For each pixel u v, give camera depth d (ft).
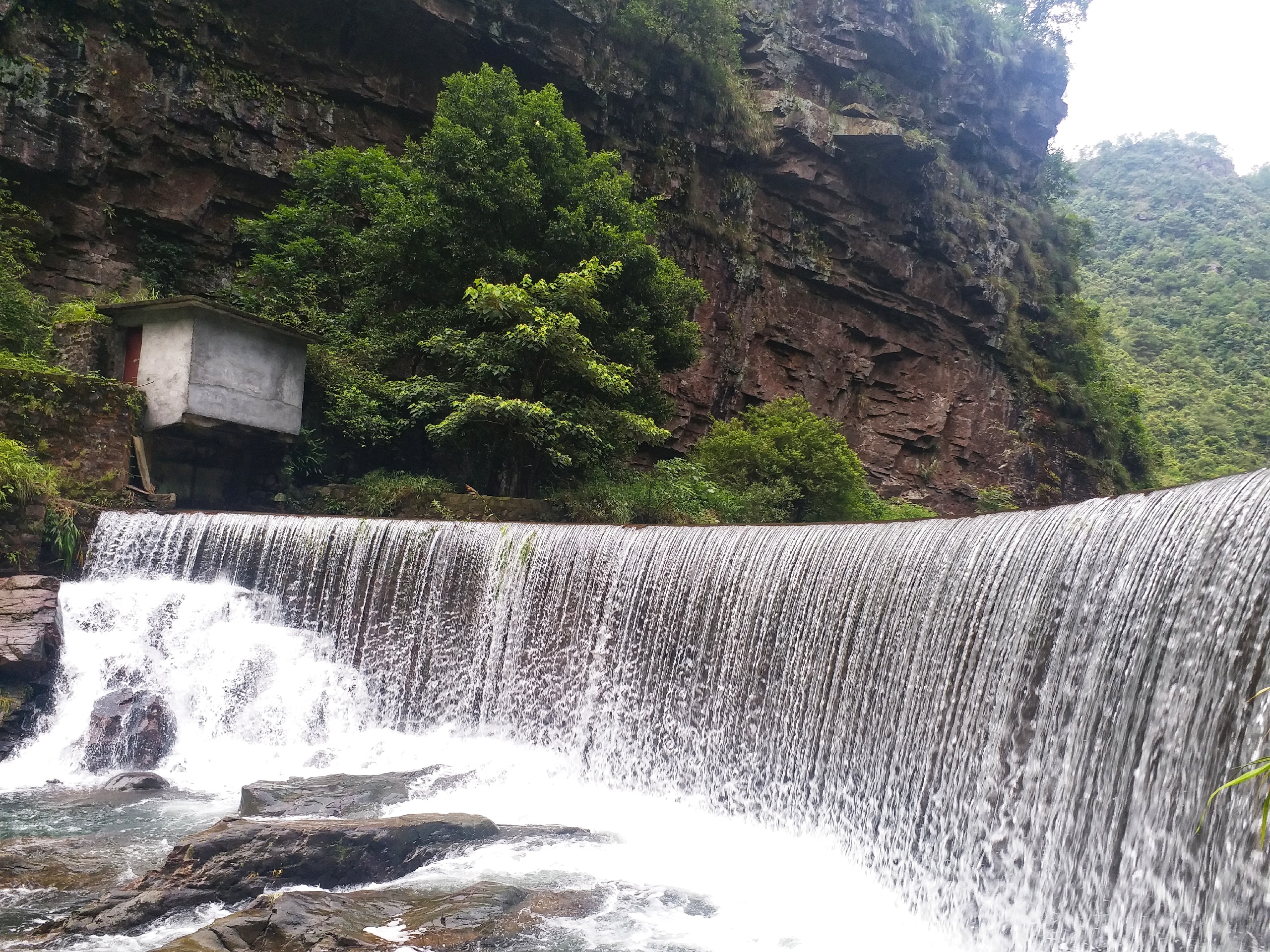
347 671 49.70
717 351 118.52
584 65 105.60
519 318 67.00
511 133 72.54
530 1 100.73
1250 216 332.39
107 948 23.86
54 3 78.89
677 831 36.60
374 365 73.41
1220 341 260.01
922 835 31.07
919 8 139.64
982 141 151.74
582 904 28.45
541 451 67.97
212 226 88.33
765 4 132.05
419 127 99.45
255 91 88.89
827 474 93.35
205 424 61.46
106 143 81.25
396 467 73.05
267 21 89.20
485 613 48.21
